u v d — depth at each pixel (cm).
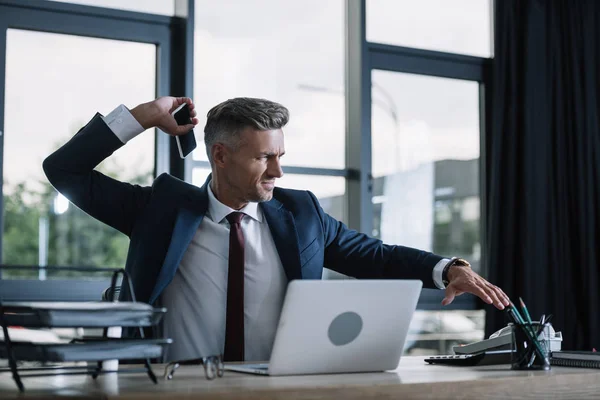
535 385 159
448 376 159
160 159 387
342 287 157
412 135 453
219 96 406
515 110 457
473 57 469
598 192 462
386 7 453
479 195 471
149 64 394
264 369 167
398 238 444
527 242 448
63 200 370
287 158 421
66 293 365
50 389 136
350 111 436
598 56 473
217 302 226
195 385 139
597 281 457
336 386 138
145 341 139
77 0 378
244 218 234
